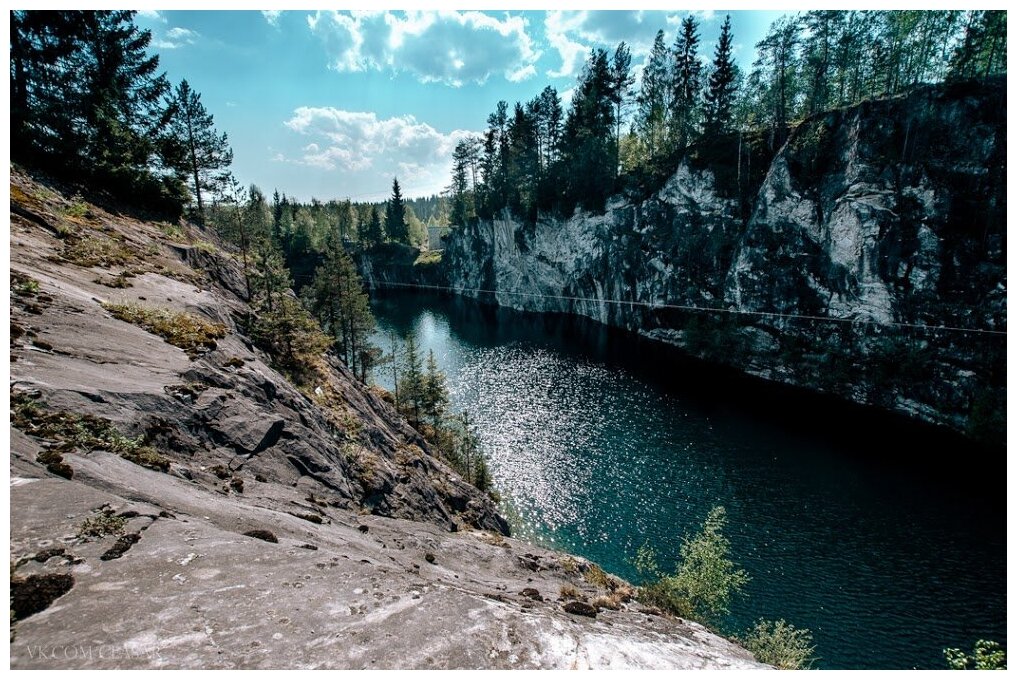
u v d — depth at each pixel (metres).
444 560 16.16
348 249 184.00
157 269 28.02
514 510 43.31
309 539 10.77
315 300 62.38
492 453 53.31
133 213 38.94
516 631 6.65
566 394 69.94
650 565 36.19
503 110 124.44
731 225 81.25
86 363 13.08
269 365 27.84
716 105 85.81
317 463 17.53
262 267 51.53
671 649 8.89
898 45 64.94
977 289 52.59
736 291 78.06
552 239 120.19
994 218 51.84
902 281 57.88
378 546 13.59
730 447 52.44
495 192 137.12
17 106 36.16
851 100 75.38
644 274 96.12
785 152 70.25
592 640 7.10
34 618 5.11
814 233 67.81
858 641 28.89
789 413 59.66
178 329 19.52
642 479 47.31
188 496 9.96
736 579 27.06
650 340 96.50
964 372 52.50
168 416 13.09
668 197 90.75
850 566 34.75
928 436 51.94
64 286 17.95
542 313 129.00
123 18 45.50
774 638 24.00
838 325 65.31
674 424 58.56
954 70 62.53
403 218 185.38
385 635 5.97
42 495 7.21
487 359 88.94
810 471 46.97
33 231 23.75
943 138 55.41
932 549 35.97
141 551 6.84
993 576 33.19
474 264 150.25
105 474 8.79
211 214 58.12
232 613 5.89
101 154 39.53
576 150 109.19
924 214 56.44
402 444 32.28
